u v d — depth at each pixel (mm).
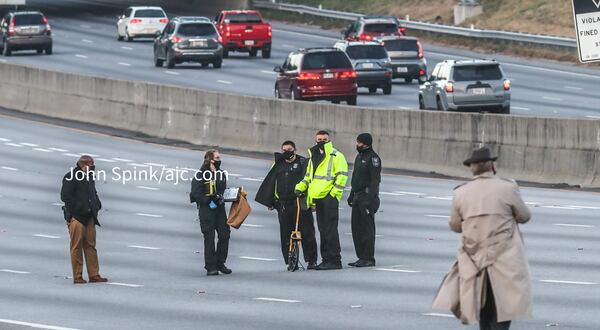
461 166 129875
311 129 143625
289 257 74812
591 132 119938
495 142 127500
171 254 83938
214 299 63688
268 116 148000
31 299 64750
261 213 104875
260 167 135875
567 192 117250
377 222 97188
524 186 121812
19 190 120312
